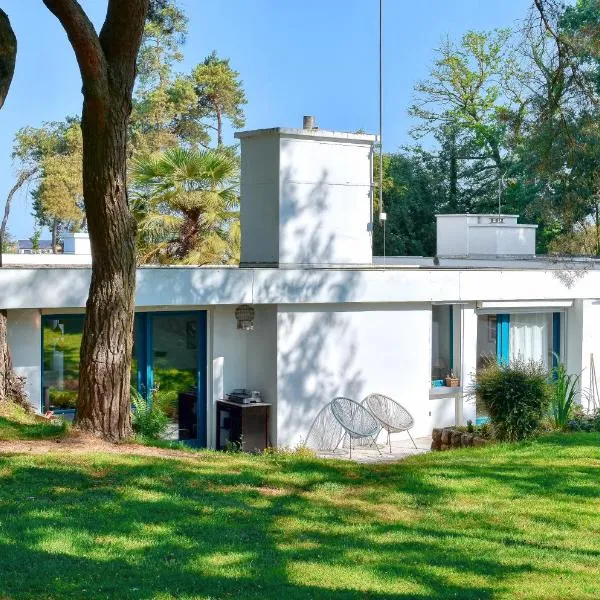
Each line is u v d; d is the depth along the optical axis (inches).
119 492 369.4
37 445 454.9
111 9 460.8
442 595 271.4
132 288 494.3
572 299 807.7
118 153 468.4
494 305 762.8
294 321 669.3
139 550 296.8
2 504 339.3
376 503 392.5
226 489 395.9
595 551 333.1
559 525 368.8
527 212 689.0
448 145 1797.5
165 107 1852.9
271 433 666.8
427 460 499.2
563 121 597.0
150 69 1817.2
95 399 491.2
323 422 682.8
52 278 577.6
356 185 743.7
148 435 570.9
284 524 345.7
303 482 424.2
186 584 266.4
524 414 581.9
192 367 668.7
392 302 714.2
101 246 480.4
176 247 1002.7
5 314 565.9
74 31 437.4
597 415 641.6
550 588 284.5
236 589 265.6
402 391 724.0
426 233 1777.8
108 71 457.4
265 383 670.5
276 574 282.0
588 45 584.1
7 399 551.5
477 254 980.6
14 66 459.5
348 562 301.4
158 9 573.3
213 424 668.7
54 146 2053.4
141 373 644.7
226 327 671.1
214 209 989.8
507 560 315.0
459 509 388.2
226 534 323.3
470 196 1781.5
